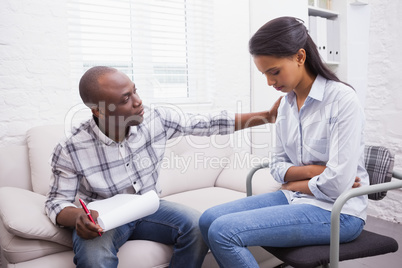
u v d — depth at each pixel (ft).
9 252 3.78
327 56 8.84
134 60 7.41
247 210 3.87
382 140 7.77
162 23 7.84
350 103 3.46
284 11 8.13
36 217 3.94
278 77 3.60
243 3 8.66
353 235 3.47
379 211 7.98
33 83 6.09
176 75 7.91
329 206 3.53
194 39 8.09
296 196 3.97
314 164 3.90
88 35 6.84
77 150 4.04
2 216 3.96
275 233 3.37
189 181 6.60
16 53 5.91
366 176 3.76
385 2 7.55
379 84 7.75
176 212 4.29
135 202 3.66
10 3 5.81
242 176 6.51
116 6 6.94
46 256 3.92
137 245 4.19
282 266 5.89
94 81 3.77
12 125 5.95
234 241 3.33
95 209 3.75
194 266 4.03
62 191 4.05
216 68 8.34
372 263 5.96
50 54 6.22
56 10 6.23
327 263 3.26
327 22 8.85
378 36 7.70
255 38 3.55
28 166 5.56
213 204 5.60
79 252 3.64
